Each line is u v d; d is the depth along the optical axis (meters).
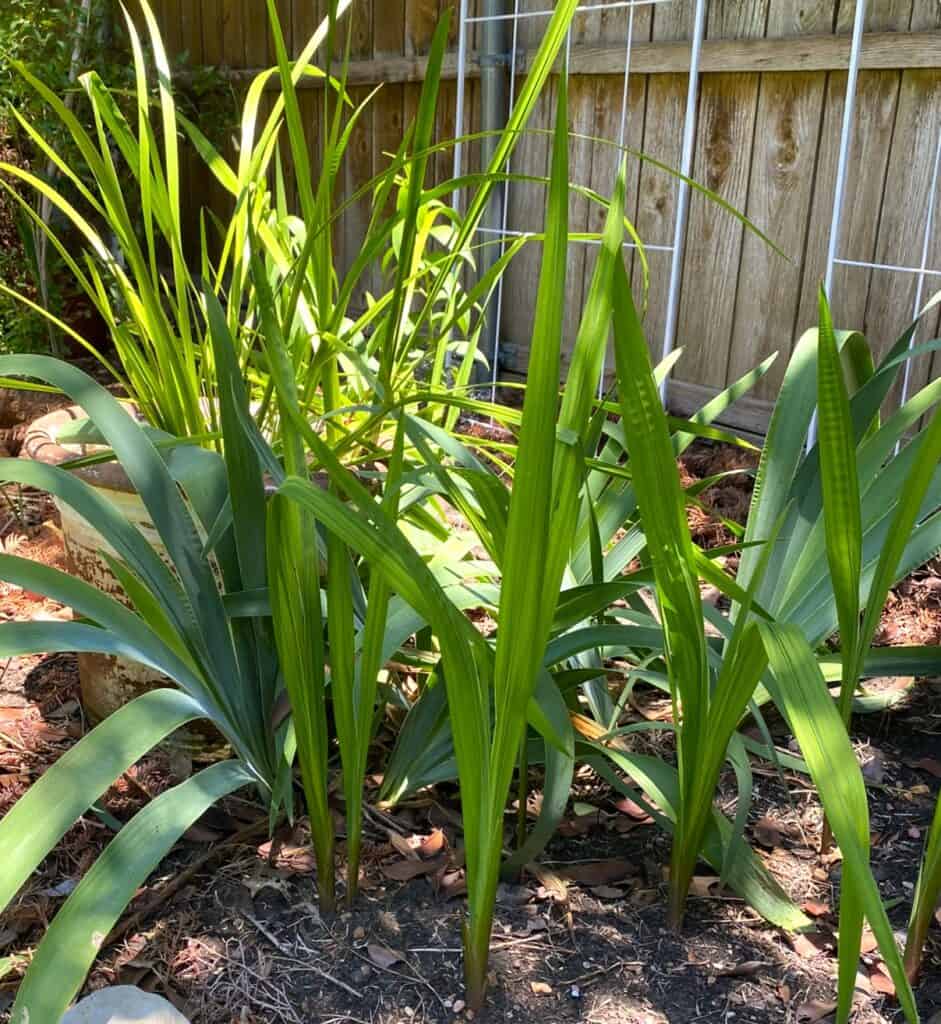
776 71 2.65
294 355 1.54
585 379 0.86
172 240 1.37
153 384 1.44
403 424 1.01
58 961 0.77
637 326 0.84
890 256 2.55
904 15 2.42
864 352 1.38
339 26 3.63
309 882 1.16
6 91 3.18
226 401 1.11
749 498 2.38
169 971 1.04
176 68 4.14
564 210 0.71
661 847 1.24
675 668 1.00
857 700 1.50
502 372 3.45
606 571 1.44
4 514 2.26
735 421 2.90
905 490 0.95
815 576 1.31
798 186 2.68
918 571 2.02
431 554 1.47
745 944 1.09
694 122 2.71
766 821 1.30
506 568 0.82
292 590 1.00
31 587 0.96
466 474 0.99
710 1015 1.00
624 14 2.95
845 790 0.72
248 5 3.96
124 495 1.32
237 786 1.06
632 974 1.04
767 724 1.51
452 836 1.24
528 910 1.12
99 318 3.74
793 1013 1.00
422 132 1.09
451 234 1.89
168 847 0.89
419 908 1.12
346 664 1.02
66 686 1.62
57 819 0.80
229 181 1.51
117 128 1.38
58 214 3.56
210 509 1.20
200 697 1.06
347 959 1.05
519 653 0.85
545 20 3.09
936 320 2.50
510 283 3.38
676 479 0.90
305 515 1.02
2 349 3.28
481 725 0.89
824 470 0.92
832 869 1.21
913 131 2.45
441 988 1.02
